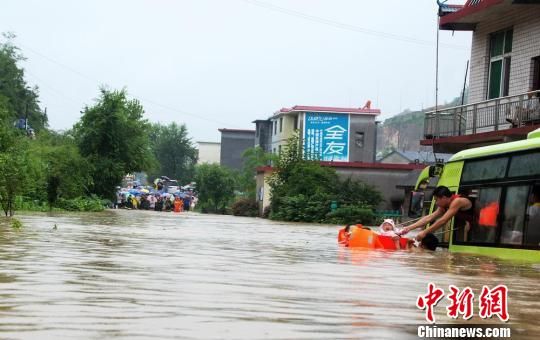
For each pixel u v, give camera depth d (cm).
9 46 7131
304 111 7394
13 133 2934
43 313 467
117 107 4978
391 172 5197
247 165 8050
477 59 2947
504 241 1308
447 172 1603
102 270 750
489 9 2658
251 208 6325
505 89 2775
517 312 549
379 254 1209
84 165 4291
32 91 7262
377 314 512
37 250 992
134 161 5053
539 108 2377
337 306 546
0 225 1719
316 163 5078
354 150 7412
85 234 1470
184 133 12075
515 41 2702
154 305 516
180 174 11944
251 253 1118
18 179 2345
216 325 445
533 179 1251
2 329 410
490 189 1385
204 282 674
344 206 4534
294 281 713
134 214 3716
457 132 2825
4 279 647
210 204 7875
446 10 2959
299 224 3728
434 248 1434
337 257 1092
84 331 411
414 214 1762
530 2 2517
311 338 416
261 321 465
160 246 1189
